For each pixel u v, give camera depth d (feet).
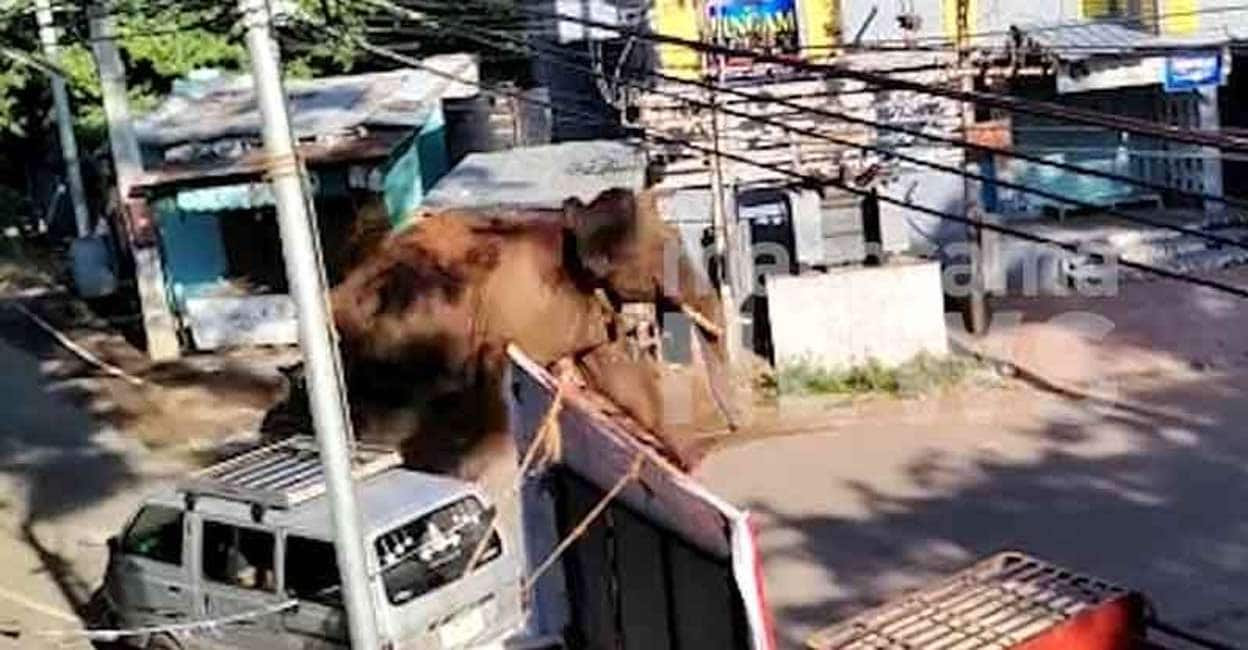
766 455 73.00
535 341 74.69
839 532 63.52
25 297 115.75
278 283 98.48
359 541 34.91
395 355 75.72
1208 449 68.69
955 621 36.70
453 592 51.03
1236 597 55.31
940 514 64.44
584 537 45.93
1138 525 61.72
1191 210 97.45
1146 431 71.46
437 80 111.75
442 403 74.74
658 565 41.22
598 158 93.15
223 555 53.16
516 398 51.16
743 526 36.37
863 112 85.87
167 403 87.66
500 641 50.98
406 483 52.90
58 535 69.51
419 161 106.63
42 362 98.02
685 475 41.60
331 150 97.09
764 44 90.43
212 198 95.35
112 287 111.34
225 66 121.08
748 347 86.48
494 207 84.23
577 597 47.39
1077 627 35.88
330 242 95.96
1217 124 96.02
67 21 107.86
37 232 140.05
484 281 76.64
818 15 91.76
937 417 75.61
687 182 85.40
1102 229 94.94
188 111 104.88
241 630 52.70
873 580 58.75
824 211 88.99
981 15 93.76
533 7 92.79
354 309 77.25
